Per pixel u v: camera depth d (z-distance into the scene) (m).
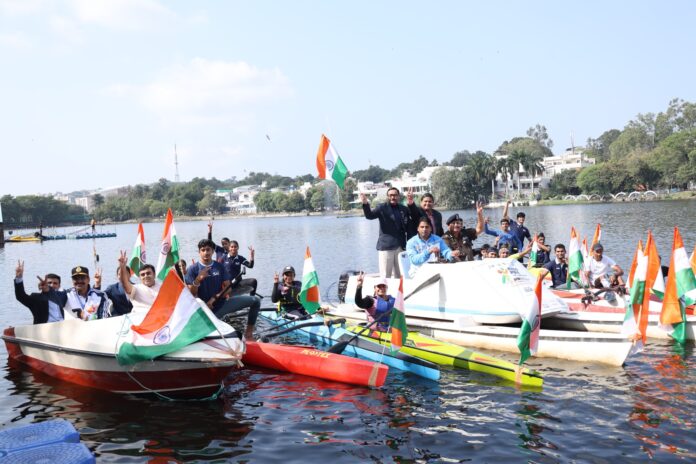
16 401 9.12
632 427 7.42
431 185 121.75
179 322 8.83
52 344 10.00
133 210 180.50
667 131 132.62
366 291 13.88
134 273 13.63
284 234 64.81
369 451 7.04
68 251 53.50
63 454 5.61
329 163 12.74
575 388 9.00
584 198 114.06
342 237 54.62
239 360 8.74
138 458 6.98
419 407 8.46
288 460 6.85
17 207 140.50
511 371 9.53
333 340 12.13
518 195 125.38
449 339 12.03
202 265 11.02
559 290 14.16
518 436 7.31
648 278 12.02
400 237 13.44
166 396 9.08
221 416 8.34
